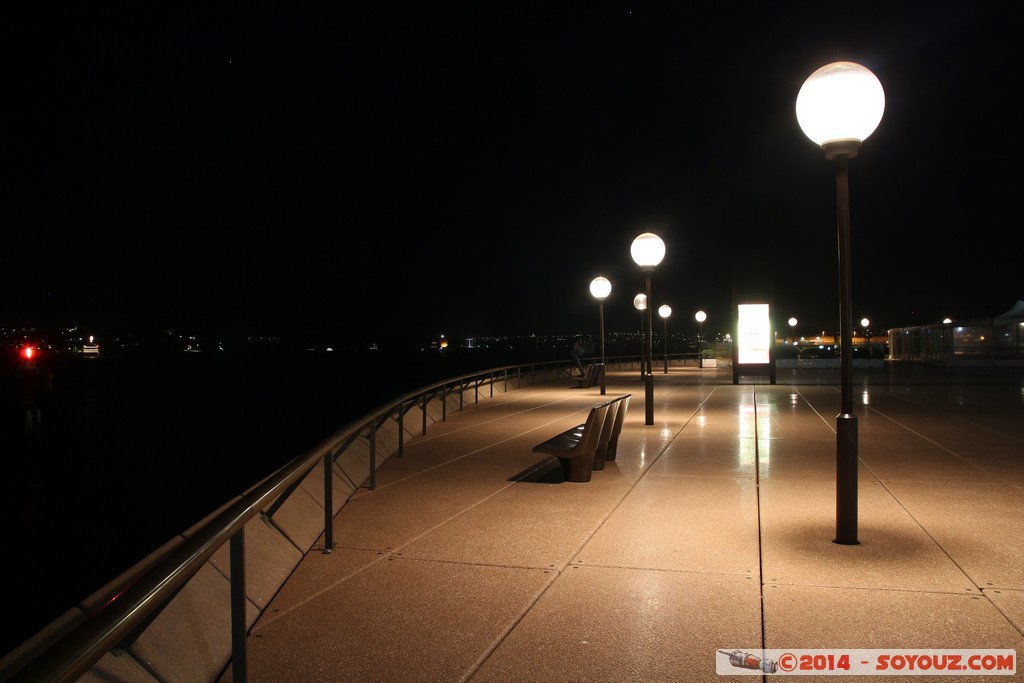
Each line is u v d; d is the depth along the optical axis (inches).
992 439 466.3
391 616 180.7
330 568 219.3
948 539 242.4
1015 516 272.5
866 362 1584.6
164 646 143.8
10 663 132.1
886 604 184.7
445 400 669.3
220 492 593.6
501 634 168.7
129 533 458.3
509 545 241.8
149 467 720.3
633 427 563.5
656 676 147.2
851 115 228.5
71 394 1744.6
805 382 1107.3
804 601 187.5
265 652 160.6
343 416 1280.8
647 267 578.9
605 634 168.2
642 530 258.8
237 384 2079.2
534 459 420.2
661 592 195.3
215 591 175.2
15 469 717.3
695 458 413.7
